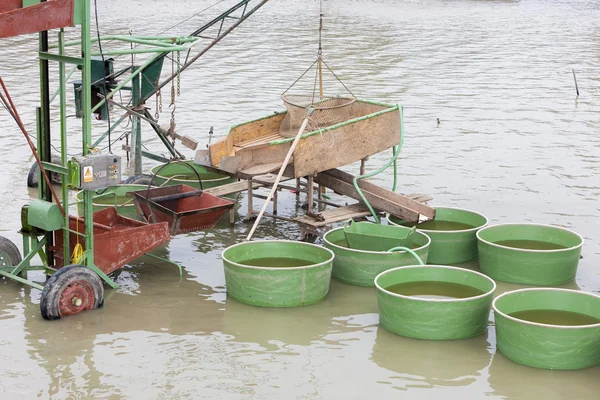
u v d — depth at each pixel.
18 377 9.15
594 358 9.48
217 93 25.33
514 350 9.58
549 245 12.62
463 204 15.28
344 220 13.32
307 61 31.58
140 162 16.41
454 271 11.09
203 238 13.78
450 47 36.19
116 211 12.52
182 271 12.35
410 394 8.88
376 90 26.39
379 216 14.23
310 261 11.97
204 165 13.77
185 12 47.84
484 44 37.34
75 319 10.66
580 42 38.38
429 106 24.08
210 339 10.16
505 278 11.87
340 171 14.23
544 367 9.45
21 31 10.00
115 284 11.62
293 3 55.75
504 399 8.80
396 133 14.34
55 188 16.28
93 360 9.57
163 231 11.87
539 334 9.33
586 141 20.12
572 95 26.03
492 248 11.85
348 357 9.72
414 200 13.54
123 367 9.41
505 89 26.89
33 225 11.27
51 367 9.39
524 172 17.41
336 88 26.55
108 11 47.47
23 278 11.77
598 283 11.84
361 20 46.19
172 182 15.16
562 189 16.25
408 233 12.04
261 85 26.67
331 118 14.34
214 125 21.17
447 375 9.31
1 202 15.19
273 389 8.95
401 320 10.20
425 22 45.88
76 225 11.23
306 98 15.19
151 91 15.78
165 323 10.58
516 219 14.45
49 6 10.18
